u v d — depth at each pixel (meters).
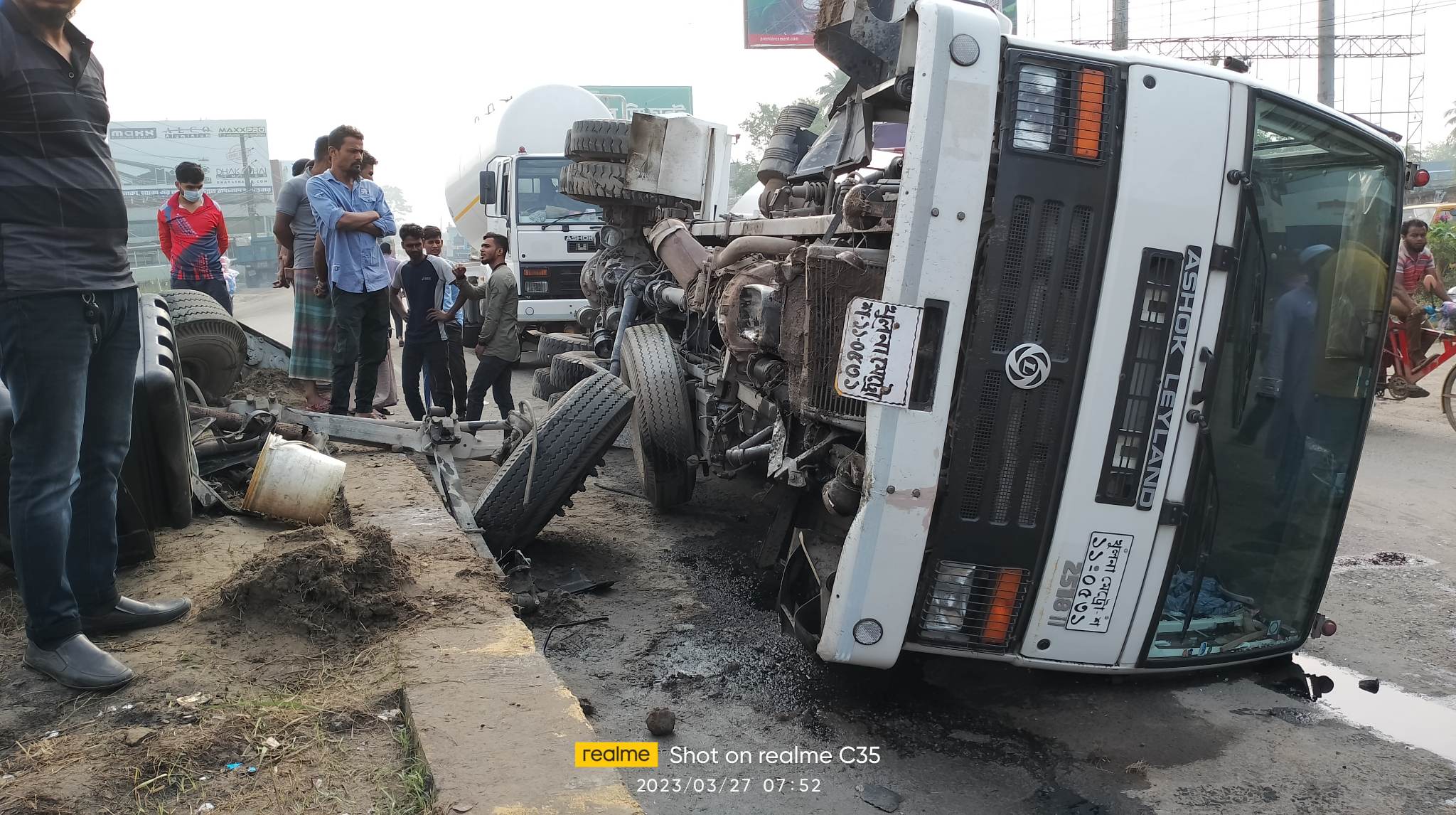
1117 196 3.05
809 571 3.85
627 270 7.52
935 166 2.96
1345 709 3.59
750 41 33.12
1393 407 10.35
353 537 3.42
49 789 2.19
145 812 2.15
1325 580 3.71
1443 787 3.05
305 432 4.93
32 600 2.60
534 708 2.58
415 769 2.34
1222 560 3.49
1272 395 3.38
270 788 2.26
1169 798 2.98
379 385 8.34
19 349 2.45
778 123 7.08
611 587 4.69
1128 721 3.47
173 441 3.77
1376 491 6.86
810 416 3.48
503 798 2.16
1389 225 3.50
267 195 56.78
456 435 5.16
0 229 2.38
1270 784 3.06
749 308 4.22
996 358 3.06
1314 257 3.37
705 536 5.53
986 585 3.23
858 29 4.52
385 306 6.59
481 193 13.14
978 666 3.91
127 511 3.46
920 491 3.08
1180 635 3.47
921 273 2.99
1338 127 3.34
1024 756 3.23
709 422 5.48
